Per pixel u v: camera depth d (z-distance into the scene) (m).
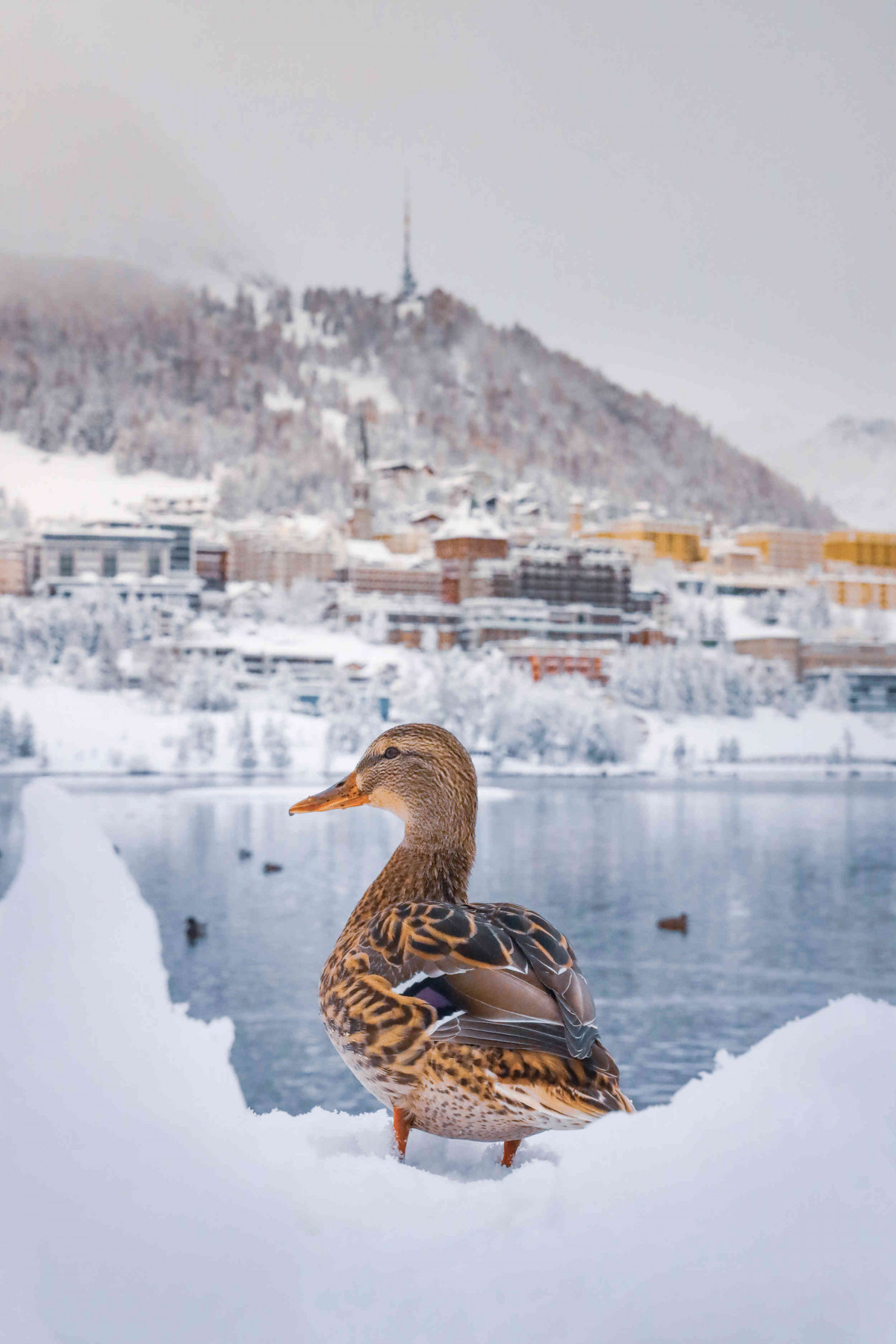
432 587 175.00
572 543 173.88
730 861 70.19
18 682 133.00
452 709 146.50
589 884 61.34
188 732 130.25
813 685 163.12
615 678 158.88
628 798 116.75
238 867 66.25
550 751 148.25
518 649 163.88
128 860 68.00
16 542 156.12
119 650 141.12
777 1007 34.97
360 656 156.88
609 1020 33.28
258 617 162.12
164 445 182.12
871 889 59.81
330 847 77.12
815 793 124.88
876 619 170.00
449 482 193.38
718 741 152.38
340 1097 25.84
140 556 158.50
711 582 177.88
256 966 40.03
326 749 133.88
